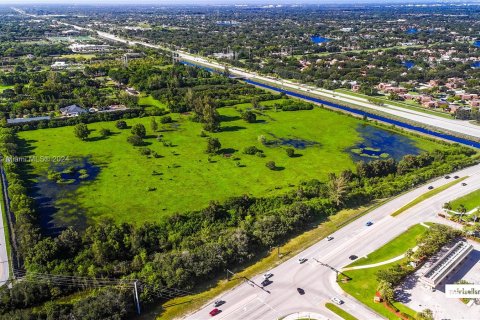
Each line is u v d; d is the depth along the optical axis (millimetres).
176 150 193750
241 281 109125
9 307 97938
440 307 99750
